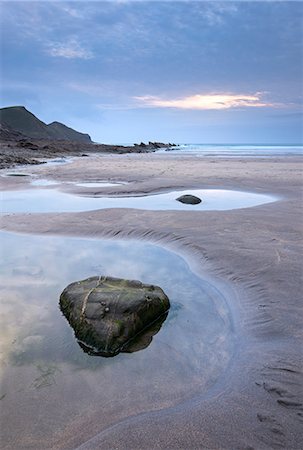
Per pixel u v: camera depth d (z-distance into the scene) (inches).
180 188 526.0
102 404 100.6
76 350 125.6
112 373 113.9
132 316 137.4
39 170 805.9
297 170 797.9
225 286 182.7
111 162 1131.9
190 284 186.5
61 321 144.9
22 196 465.4
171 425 93.8
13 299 164.9
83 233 281.3
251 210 358.6
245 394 105.0
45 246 251.1
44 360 119.6
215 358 123.6
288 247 232.2
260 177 649.6
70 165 975.6
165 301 156.9
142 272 202.4
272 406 99.6
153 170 807.1
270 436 89.5
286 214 338.0
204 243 245.4
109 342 126.4
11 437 89.6
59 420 95.0
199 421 95.0
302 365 116.7
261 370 116.1
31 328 139.5
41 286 180.1
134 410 99.0
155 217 323.6
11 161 981.8
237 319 151.6
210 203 413.4
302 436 89.2
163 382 110.5
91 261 219.6
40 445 87.5
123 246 251.4
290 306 156.1
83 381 109.6
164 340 134.1
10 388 105.9
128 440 89.3
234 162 1114.7
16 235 279.6
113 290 152.7
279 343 131.3
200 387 108.7
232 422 94.5
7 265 210.5
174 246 247.1
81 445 87.7
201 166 938.7
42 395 103.2
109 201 430.6
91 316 136.2
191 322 147.9
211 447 87.0
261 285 178.2
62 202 423.8
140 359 122.0
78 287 161.2
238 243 242.8
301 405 99.2
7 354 122.2
